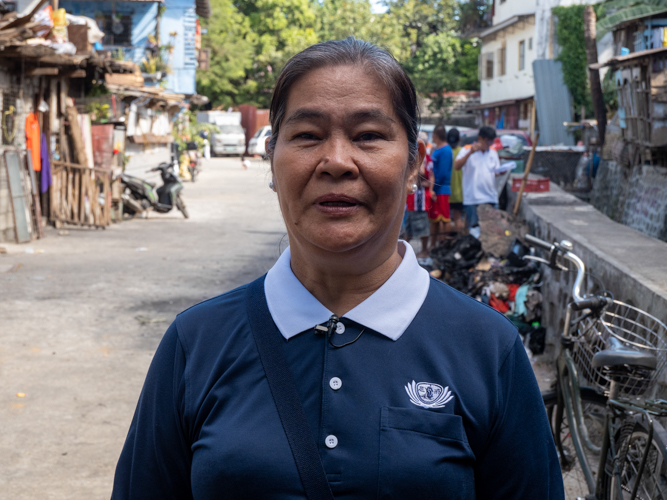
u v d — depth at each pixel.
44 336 5.97
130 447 1.44
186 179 23.42
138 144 19.83
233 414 1.28
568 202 8.23
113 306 7.02
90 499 3.41
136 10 22.84
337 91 1.27
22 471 3.66
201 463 1.25
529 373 1.35
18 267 8.82
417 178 1.43
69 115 12.42
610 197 12.98
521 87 27.41
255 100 46.16
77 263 9.20
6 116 10.49
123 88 15.67
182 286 7.97
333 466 1.21
